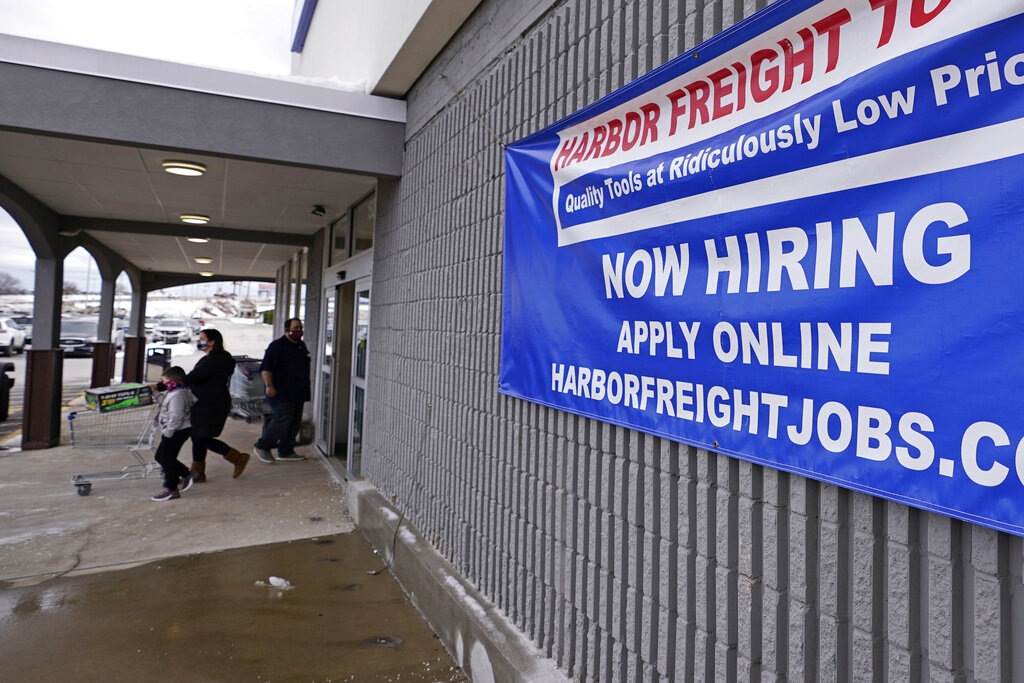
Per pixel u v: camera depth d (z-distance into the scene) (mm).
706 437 1971
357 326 6922
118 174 6586
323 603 3961
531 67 3303
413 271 4934
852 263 1524
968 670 1404
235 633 3531
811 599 1730
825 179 1594
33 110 4660
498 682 2910
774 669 1804
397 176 5484
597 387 2523
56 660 3207
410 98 5402
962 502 1295
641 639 2348
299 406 8180
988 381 1251
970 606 1397
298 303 11977
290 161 5242
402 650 3420
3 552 4672
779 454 1717
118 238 11055
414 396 4738
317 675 3133
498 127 3615
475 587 3574
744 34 1835
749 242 1816
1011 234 1222
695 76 2029
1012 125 1226
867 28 1517
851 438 1523
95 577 4270
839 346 1553
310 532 5301
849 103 1538
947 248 1327
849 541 1648
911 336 1392
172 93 4984
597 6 2750
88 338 32312
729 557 1951
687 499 2109
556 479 2896
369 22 5672
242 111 5137
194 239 10320
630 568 2389
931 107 1363
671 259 2129
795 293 1671
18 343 29375
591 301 2566
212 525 5387
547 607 2914
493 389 3500
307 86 5285
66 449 8461
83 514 5605
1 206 7375
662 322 2166
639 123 2328
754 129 1811
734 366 1866
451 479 3998
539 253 2975
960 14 1313
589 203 2596
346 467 7344
